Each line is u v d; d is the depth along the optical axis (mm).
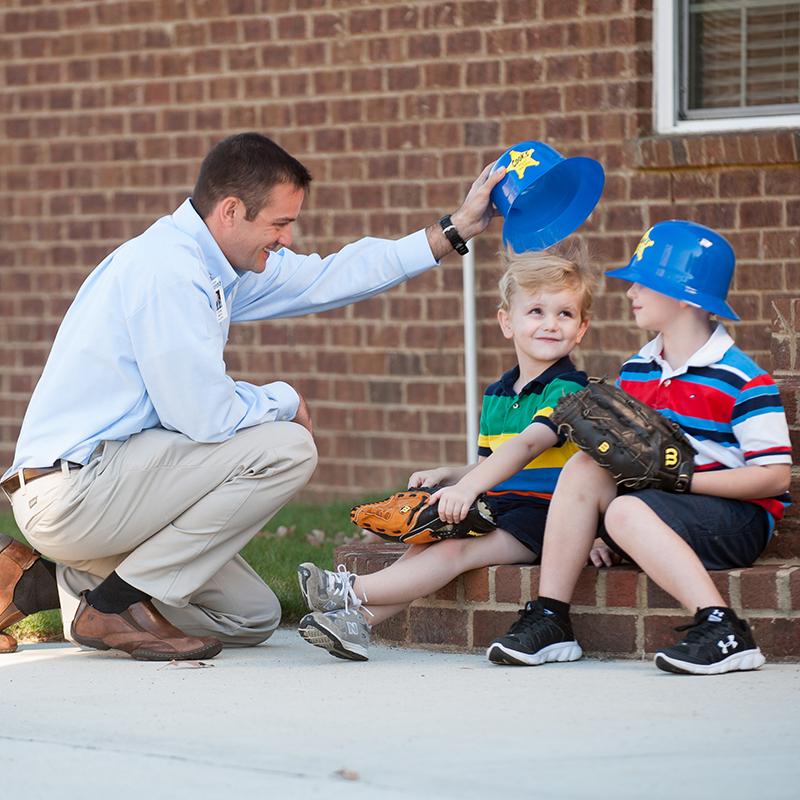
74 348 11797
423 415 21094
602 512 11383
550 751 8516
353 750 8648
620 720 9195
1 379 23750
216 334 11719
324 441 21766
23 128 23438
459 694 10086
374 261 13055
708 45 19516
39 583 12344
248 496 11625
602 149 19734
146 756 8617
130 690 10523
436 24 20703
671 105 19562
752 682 10164
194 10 22219
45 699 10281
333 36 21375
